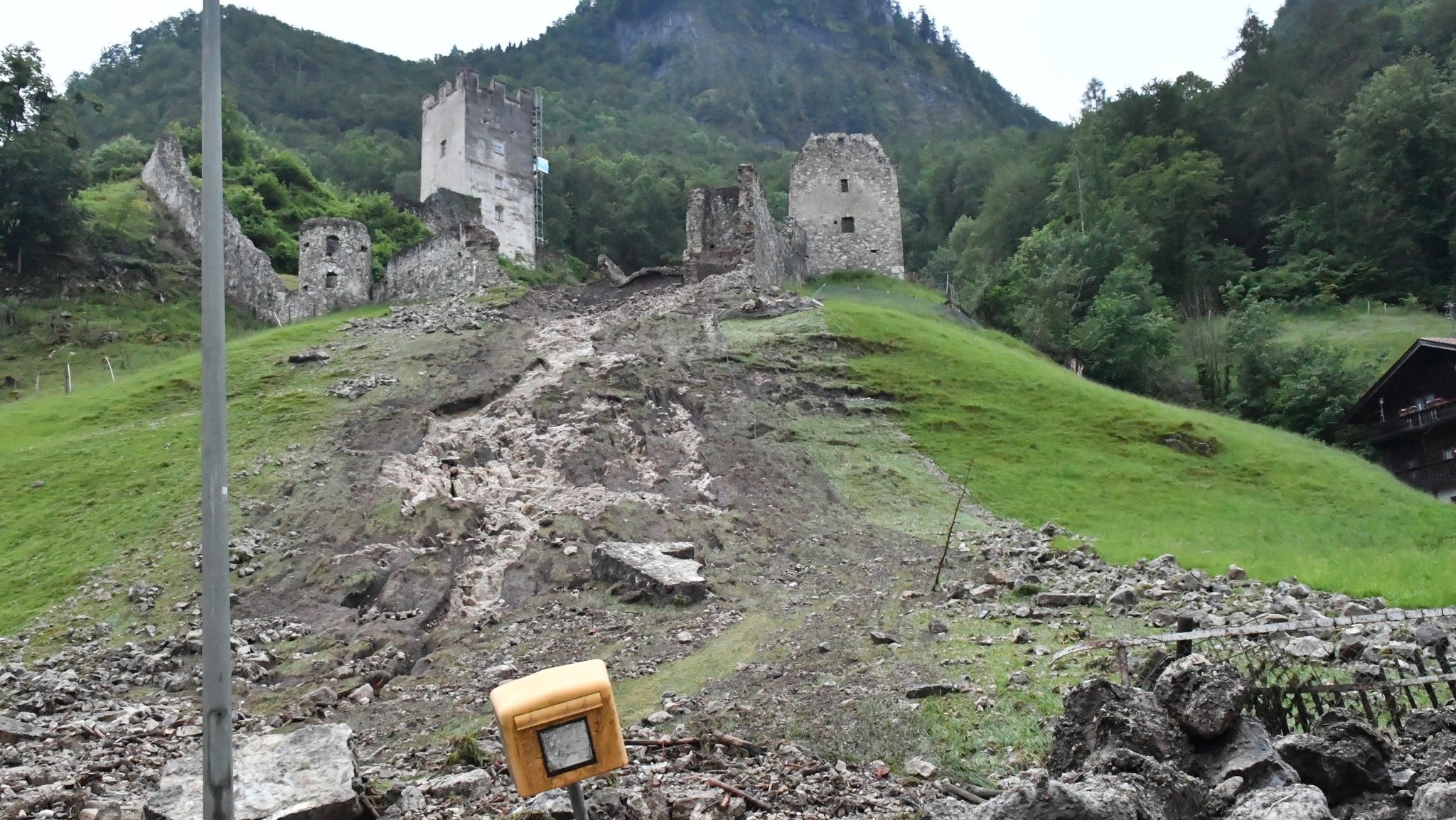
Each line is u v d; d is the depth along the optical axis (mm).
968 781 10805
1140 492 29438
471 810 10172
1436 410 42125
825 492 27828
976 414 33906
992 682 13695
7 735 13531
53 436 30094
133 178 65062
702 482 27672
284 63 125625
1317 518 28297
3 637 19312
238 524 23484
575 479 26938
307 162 84688
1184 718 9469
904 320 41812
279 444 27812
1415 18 88312
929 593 19625
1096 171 73438
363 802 9906
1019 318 53156
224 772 8742
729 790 10211
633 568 20703
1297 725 10961
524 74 152875
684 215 80375
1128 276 55125
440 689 16375
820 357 36469
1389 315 63781
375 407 30266
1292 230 73062
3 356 43000
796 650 16109
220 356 9453
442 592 20750
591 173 82812
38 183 50531
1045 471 30422
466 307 40906
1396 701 12016
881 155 56344
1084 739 9734
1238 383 51750
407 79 134750
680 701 13953
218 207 9781
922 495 28156
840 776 10828
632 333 37188
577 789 7266
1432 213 70500
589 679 7238
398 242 58469
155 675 17594
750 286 42500
